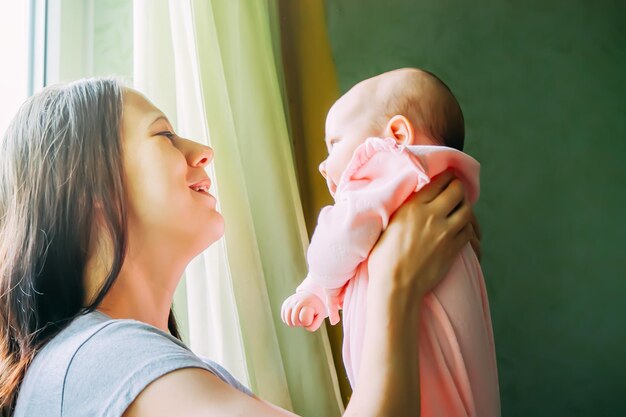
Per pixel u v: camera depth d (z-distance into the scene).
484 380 1.03
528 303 2.05
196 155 1.21
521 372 2.01
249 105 1.61
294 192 1.64
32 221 1.08
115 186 1.09
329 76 1.92
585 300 2.08
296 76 1.89
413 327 0.96
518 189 2.12
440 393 1.00
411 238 1.02
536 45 2.21
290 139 1.82
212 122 1.48
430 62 2.12
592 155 2.17
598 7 2.28
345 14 2.07
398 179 1.06
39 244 1.07
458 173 1.15
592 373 2.04
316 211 1.81
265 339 1.41
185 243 1.16
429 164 1.08
